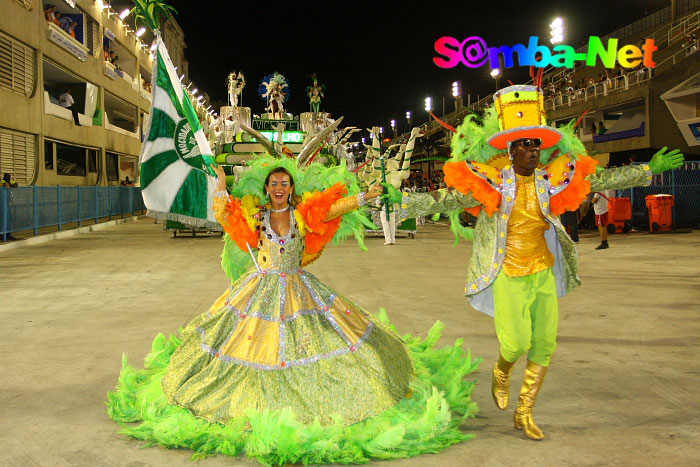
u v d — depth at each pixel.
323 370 3.80
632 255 13.28
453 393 4.30
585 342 6.12
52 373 5.21
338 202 4.13
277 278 4.03
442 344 6.08
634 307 7.79
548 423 4.06
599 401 4.45
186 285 9.91
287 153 4.82
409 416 3.84
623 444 3.70
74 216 22.45
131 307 8.10
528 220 3.94
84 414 4.26
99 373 5.22
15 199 17.22
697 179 20.42
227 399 3.80
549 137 4.07
